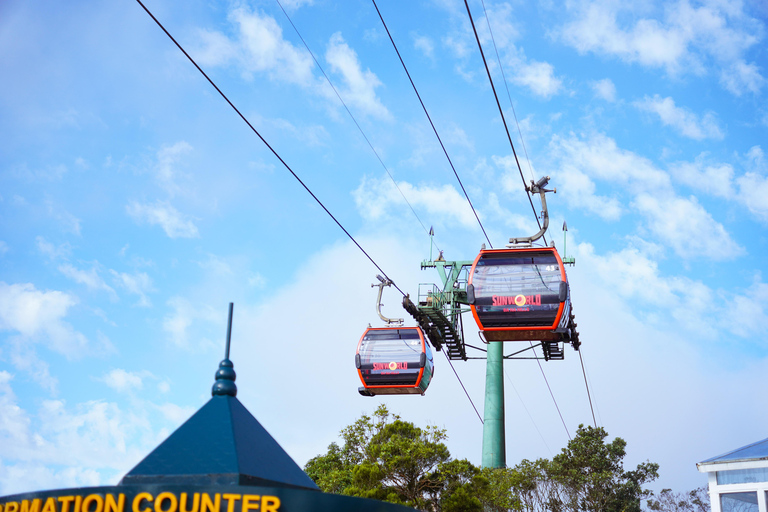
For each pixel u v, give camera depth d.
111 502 10.73
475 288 25.22
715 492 21.30
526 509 39.06
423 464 33.31
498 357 43.78
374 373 31.05
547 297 24.84
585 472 46.84
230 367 12.76
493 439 42.16
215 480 11.05
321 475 37.97
